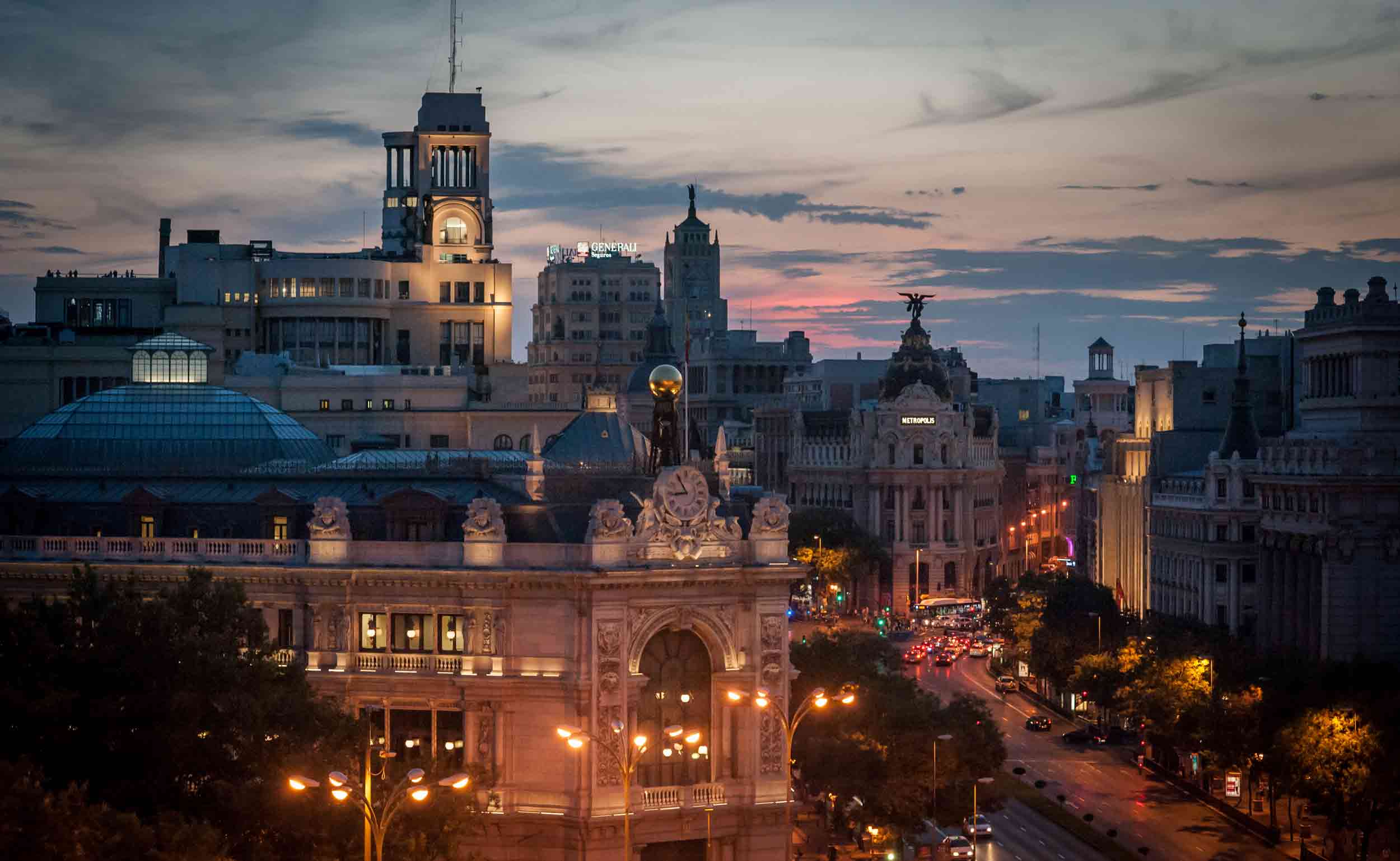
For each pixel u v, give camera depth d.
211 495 180.38
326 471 184.88
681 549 163.38
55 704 137.38
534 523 167.50
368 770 120.19
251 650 149.25
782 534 166.88
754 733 164.00
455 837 146.25
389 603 164.12
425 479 178.62
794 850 195.88
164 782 137.88
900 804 187.12
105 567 169.88
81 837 117.56
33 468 194.50
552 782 159.62
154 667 142.25
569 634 159.88
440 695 161.62
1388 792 198.12
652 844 161.25
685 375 197.62
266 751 140.88
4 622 144.62
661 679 163.50
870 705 196.12
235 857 134.75
